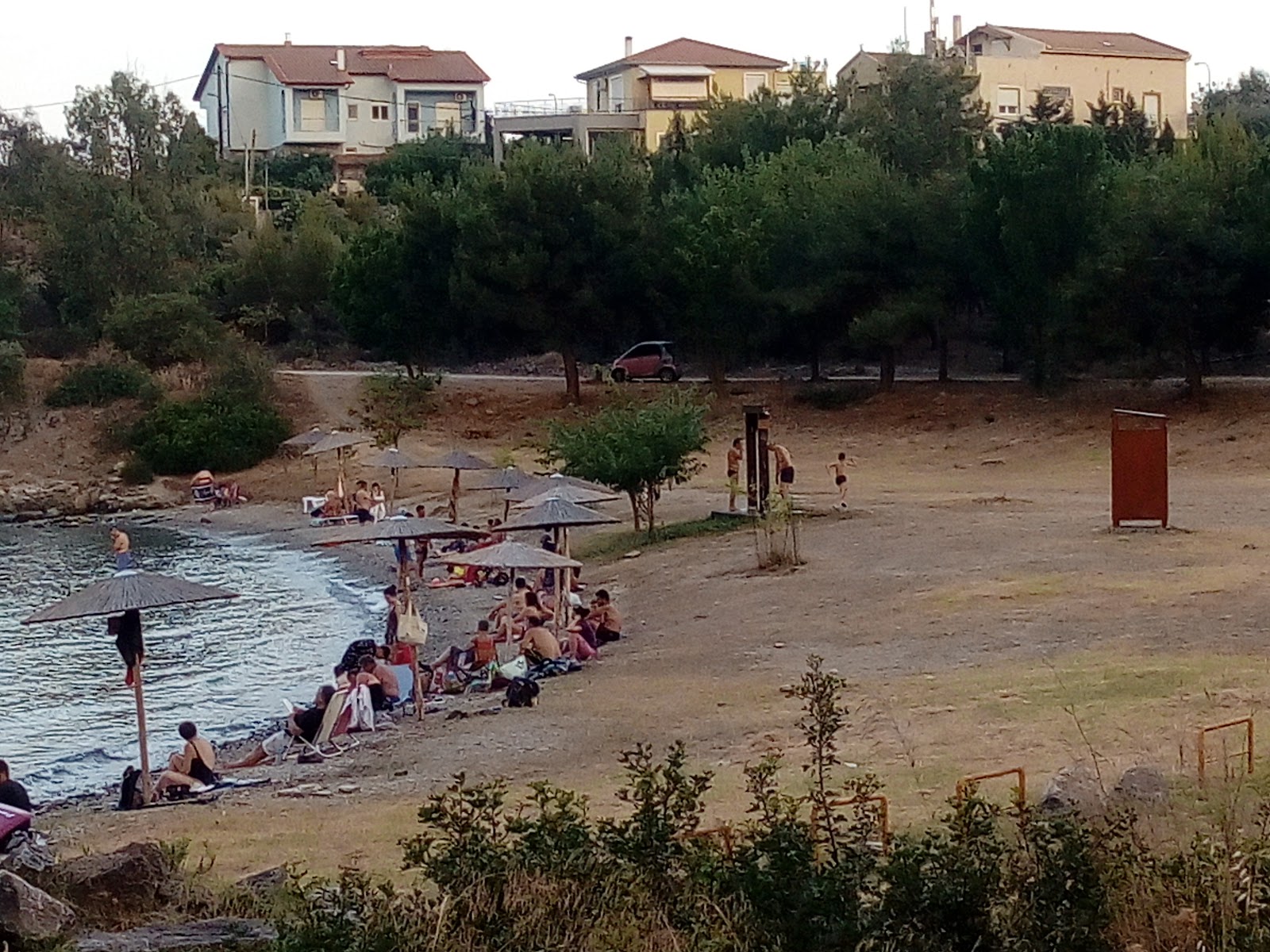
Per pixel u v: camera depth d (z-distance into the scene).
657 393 60.25
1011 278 51.78
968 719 17.12
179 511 56.19
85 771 21.98
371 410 56.00
